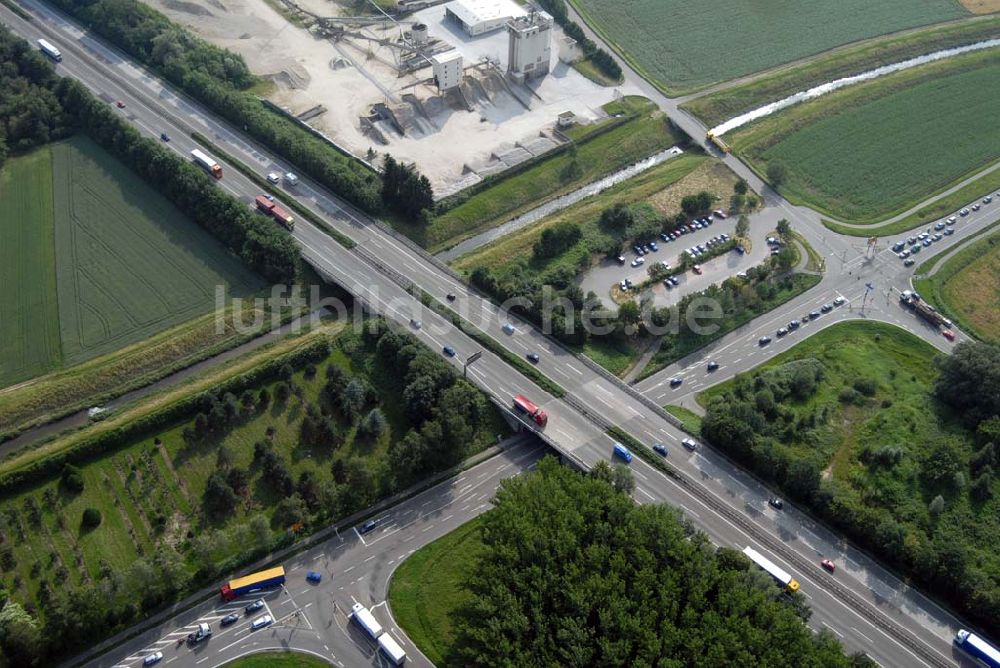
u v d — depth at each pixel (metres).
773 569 193.75
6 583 193.75
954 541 195.38
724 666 159.50
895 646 186.00
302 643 187.25
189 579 194.88
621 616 165.38
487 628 170.88
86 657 183.50
